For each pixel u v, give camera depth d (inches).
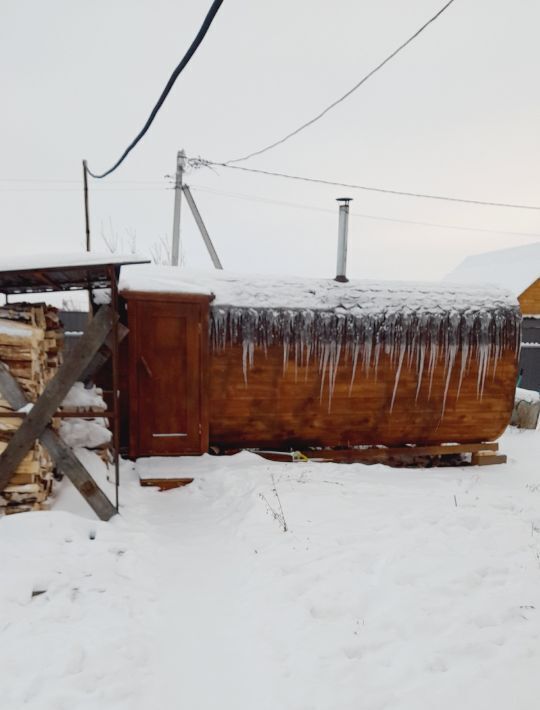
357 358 251.0
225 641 107.5
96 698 87.2
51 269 149.2
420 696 89.6
